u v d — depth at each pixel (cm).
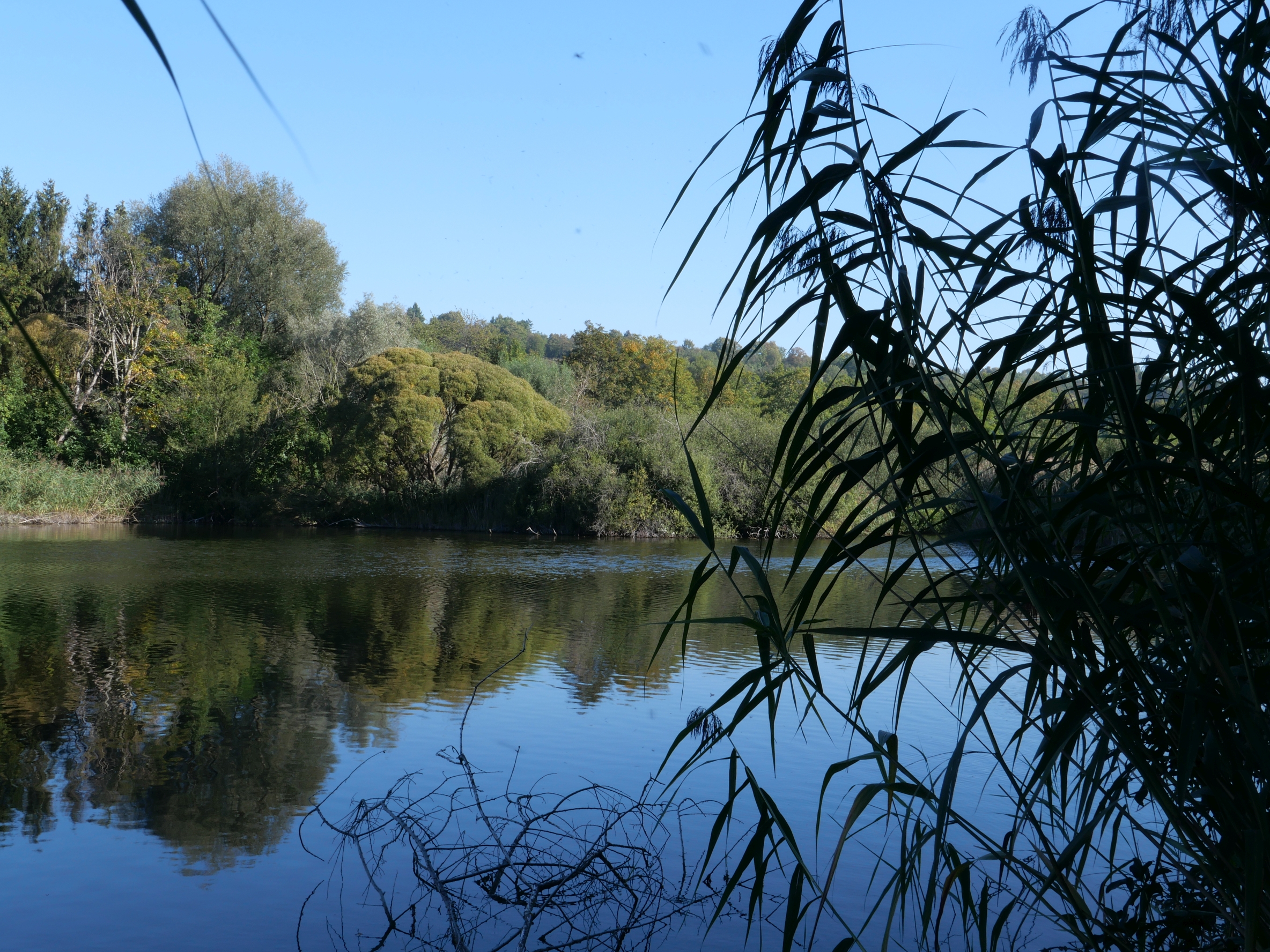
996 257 140
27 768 492
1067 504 144
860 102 147
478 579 1467
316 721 591
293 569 1562
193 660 789
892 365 149
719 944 301
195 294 3778
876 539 159
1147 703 149
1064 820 194
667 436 2545
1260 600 144
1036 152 135
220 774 483
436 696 662
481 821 411
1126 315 139
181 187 3794
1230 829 145
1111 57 143
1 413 2694
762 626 166
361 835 391
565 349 9388
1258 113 134
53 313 3250
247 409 2936
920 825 181
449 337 6531
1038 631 156
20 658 785
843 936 307
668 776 479
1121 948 214
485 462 2730
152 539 2141
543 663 789
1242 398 130
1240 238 137
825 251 150
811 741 539
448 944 297
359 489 2841
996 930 211
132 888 344
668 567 1691
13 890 343
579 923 314
